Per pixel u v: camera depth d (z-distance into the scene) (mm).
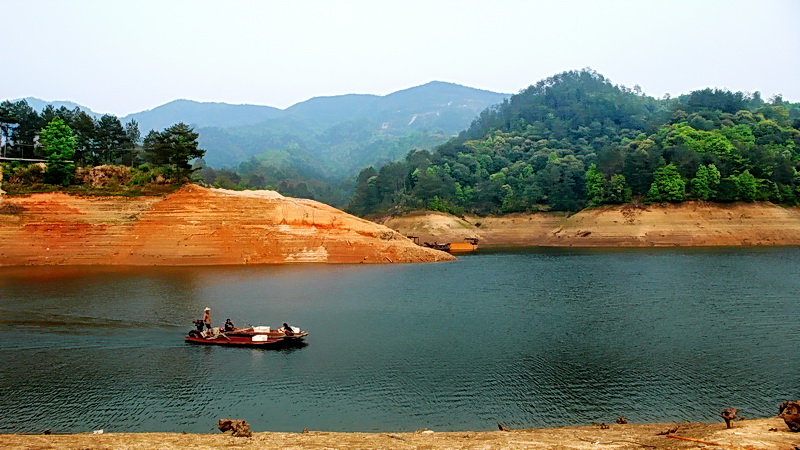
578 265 90938
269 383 31750
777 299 56438
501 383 31578
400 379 32344
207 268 83125
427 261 98688
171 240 89125
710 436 20766
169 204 92875
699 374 32938
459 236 157625
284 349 38719
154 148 104812
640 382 31672
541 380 32062
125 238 88562
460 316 49312
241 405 28594
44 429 25609
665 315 49031
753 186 135500
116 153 129125
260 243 91875
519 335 42188
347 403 28828
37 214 88188
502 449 20734
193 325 44938
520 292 62469
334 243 95500
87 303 53156
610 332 42938
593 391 30344
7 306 51281
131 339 40750
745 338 40938
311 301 56531
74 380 32094
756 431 20969
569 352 37531
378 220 182000
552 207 168625
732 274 75938
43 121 120000
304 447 21047
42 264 84188
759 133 171250
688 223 132875
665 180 139625
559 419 26766
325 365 35000
